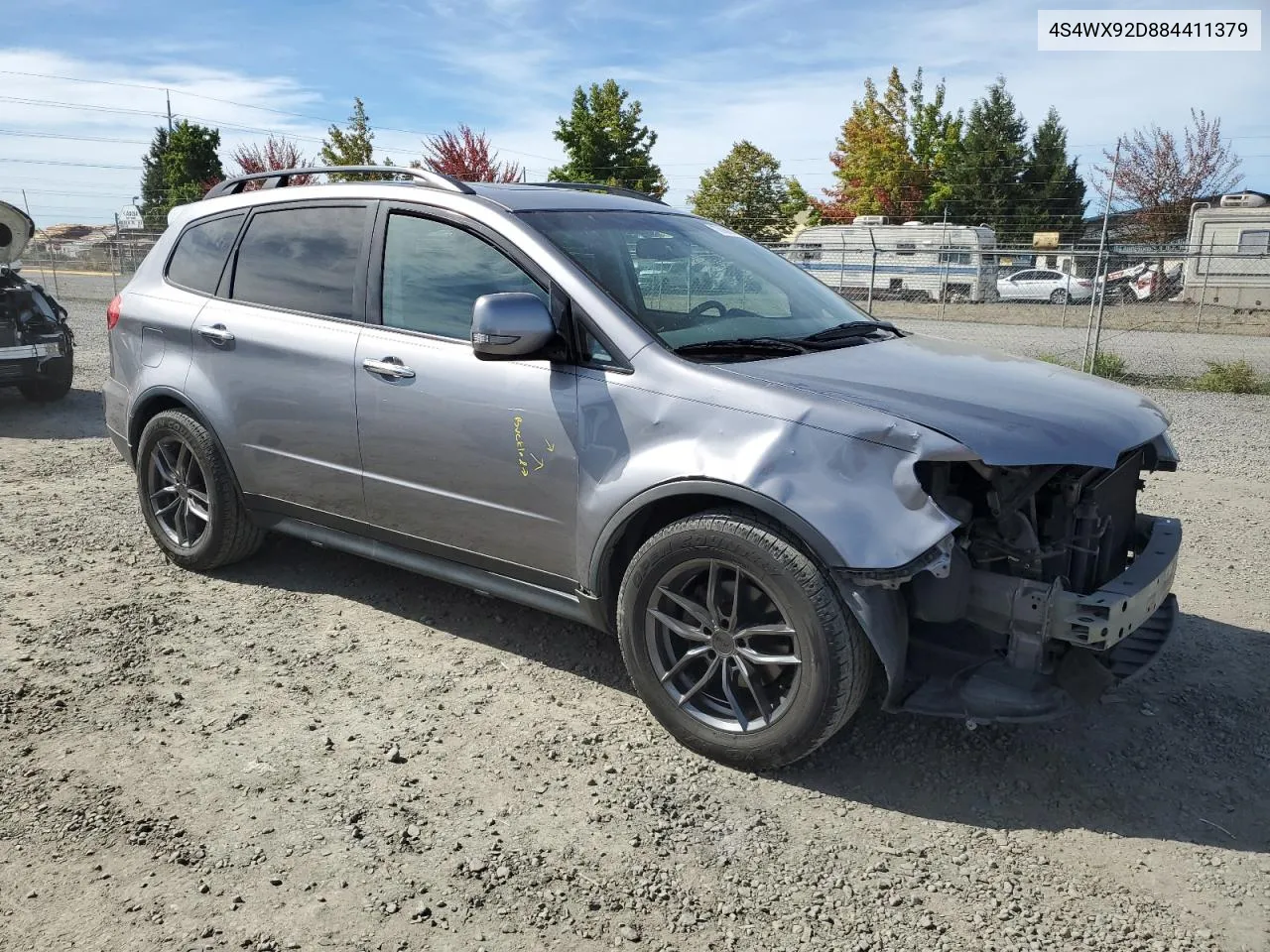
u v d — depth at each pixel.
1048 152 43.22
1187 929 2.48
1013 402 3.06
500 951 2.37
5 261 9.70
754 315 3.71
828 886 2.63
